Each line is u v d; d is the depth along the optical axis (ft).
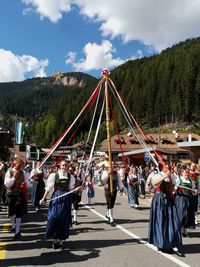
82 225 32.96
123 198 63.16
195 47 410.31
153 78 385.29
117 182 34.60
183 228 28.14
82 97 384.06
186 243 25.52
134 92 400.47
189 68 355.77
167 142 208.74
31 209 43.57
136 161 133.80
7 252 22.39
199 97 348.79
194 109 350.64
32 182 43.42
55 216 22.88
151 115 372.99
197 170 39.14
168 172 22.98
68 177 23.66
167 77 374.43
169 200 23.08
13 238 26.32
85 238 26.96
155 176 23.13
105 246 24.34
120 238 26.96
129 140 198.39
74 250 23.12
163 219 22.75
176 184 23.79
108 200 33.91
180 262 20.38
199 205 44.45
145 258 21.22
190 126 340.18
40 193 41.75
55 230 22.94
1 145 173.99
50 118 428.97
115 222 34.94
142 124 378.94
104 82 36.42
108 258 21.20
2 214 38.91
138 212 43.62
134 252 22.68
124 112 34.14
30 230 29.73
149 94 379.55
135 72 431.84
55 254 22.04
